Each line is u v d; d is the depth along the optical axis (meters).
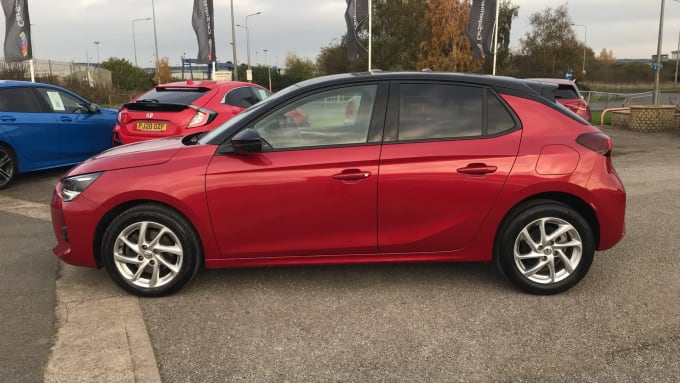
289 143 3.78
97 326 3.43
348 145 3.74
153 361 3.01
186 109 7.16
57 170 9.34
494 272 4.33
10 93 7.89
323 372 2.90
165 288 3.84
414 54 47.22
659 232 5.40
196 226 3.73
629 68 71.75
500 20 44.16
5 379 2.81
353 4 20.11
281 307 3.71
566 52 49.38
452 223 3.76
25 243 5.19
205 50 25.69
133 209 3.74
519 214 3.76
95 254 3.85
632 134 14.60
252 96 8.49
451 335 3.29
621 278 4.18
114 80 72.50
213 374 2.88
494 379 2.82
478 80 3.90
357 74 4.01
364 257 3.85
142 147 4.14
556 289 3.83
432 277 4.23
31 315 3.59
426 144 3.74
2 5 15.47
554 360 3.00
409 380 2.82
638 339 3.22
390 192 3.70
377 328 3.39
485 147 3.74
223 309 3.69
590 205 3.76
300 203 3.70
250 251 3.80
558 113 3.89
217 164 3.71
